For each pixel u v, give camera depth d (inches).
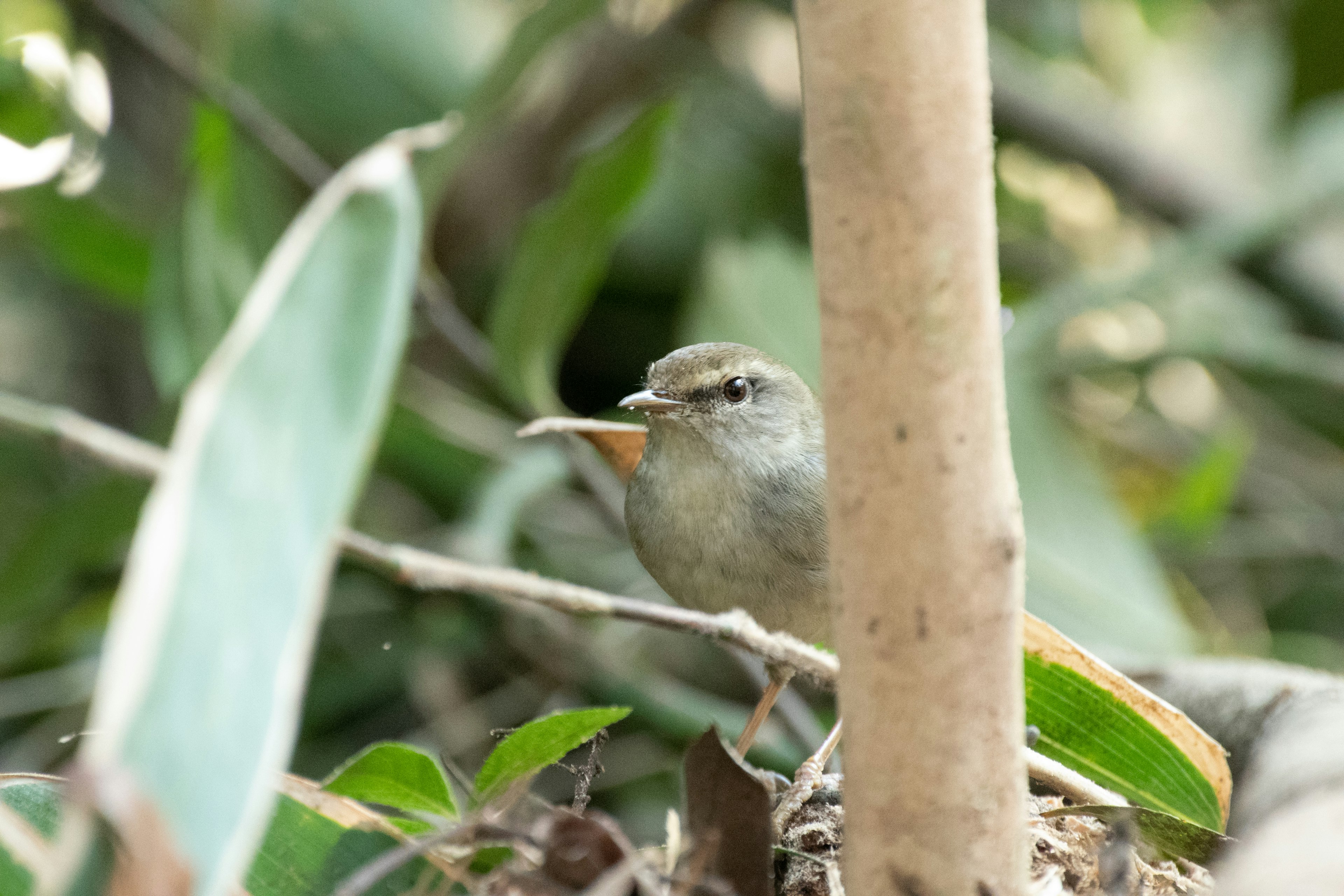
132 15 414.9
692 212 550.6
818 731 337.7
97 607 405.1
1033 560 377.7
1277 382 535.2
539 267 333.1
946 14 109.3
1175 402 605.0
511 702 414.9
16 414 195.5
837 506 117.3
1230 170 629.6
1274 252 536.7
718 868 159.6
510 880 158.4
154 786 88.9
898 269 110.9
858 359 113.2
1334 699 194.2
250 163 388.5
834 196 112.0
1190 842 169.6
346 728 437.7
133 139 476.7
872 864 120.6
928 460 113.1
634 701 390.0
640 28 490.3
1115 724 196.4
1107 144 550.3
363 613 430.3
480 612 407.8
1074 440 504.4
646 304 546.3
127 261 418.6
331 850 167.9
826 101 111.2
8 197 401.1
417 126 527.2
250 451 104.4
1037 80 587.2
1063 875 178.5
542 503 469.7
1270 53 645.9
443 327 376.5
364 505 441.7
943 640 115.2
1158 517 466.3
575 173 327.6
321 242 118.0
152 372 466.6
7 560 360.8
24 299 513.3
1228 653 456.8
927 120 109.3
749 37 587.2
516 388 361.4
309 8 521.0
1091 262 621.6
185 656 93.1
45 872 130.4
